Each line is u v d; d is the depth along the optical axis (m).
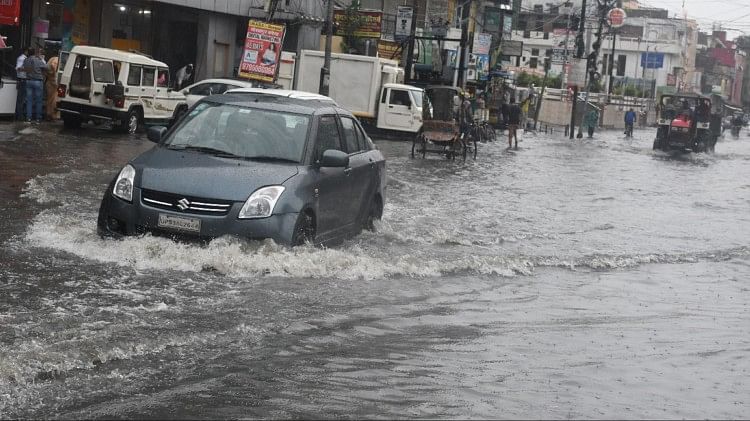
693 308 11.12
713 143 60.19
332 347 8.02
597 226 18.36
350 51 56.91
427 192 22.22
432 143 34.41
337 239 12.83
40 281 9.49
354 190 13.14
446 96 44.19
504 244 14.98
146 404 6.21
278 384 6.85
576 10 109.25
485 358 8.02
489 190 24.19
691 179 34.91
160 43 44.81
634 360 8.30
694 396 7.25
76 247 11.04
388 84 44.97
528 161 38.09
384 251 12.93
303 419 6.12
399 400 6.66
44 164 19.83
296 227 11.20
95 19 39.41
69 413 5.95
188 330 8.09
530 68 113.88
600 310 10.57
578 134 67.75
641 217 20.69
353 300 9.93
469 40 64.00
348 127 13.56
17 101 30.16
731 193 29.56
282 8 50.97
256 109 12.33
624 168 38.31
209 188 10.94
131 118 30.27
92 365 6.94
